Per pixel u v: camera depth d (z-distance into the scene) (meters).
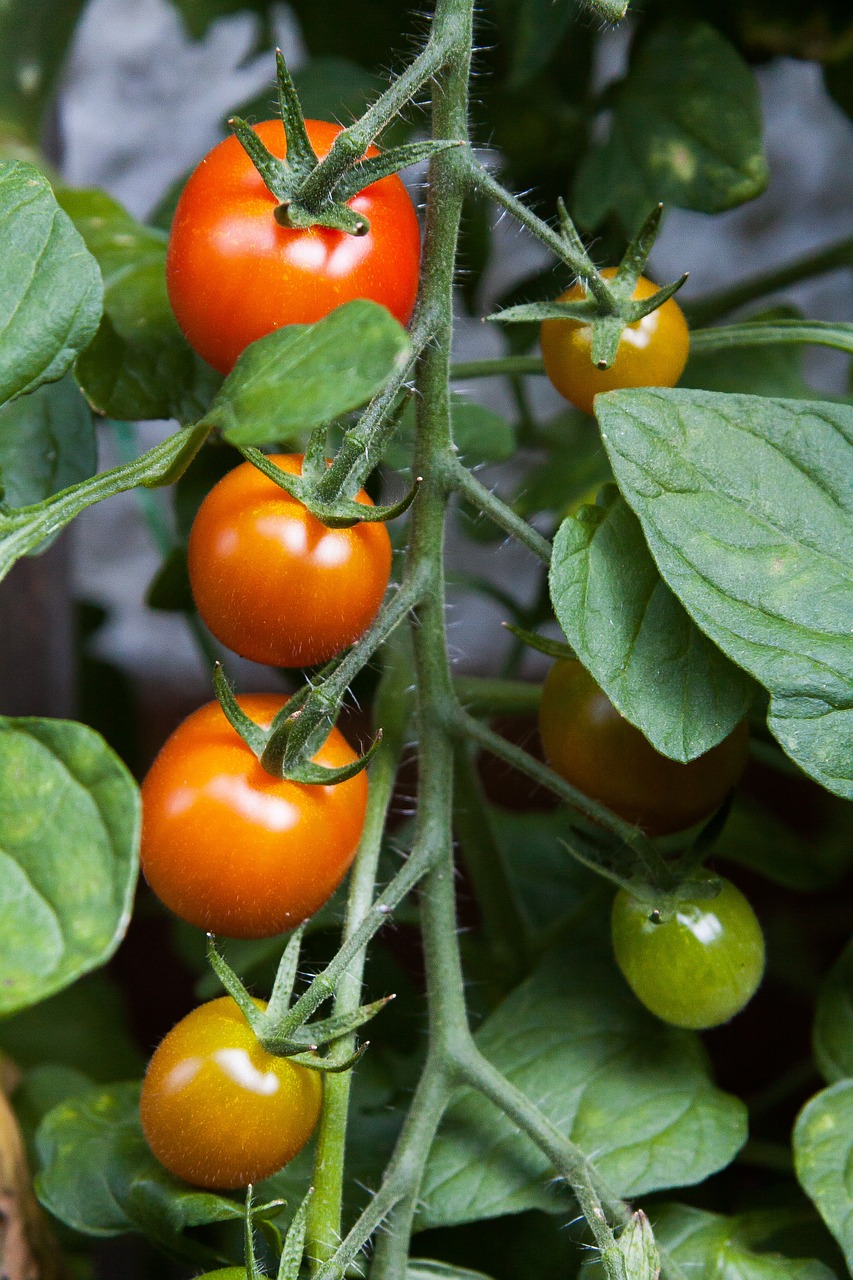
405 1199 0.43
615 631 0.42
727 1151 0.45
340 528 0.42
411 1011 0.54
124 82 0.93
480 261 0.61
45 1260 0.51
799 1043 0.74
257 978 0.53
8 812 0.39
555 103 0.61
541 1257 0.53
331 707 0.41
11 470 0.47
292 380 0.39
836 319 0.92
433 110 0.43
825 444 0.43
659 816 0.46
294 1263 0.41
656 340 0.44
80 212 0.50
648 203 0.54
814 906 0.74
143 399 0.47
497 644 1.03
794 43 0.58
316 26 0.63
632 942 0.45
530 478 0.59
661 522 0.42
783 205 0.90
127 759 0.78
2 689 0.61
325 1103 0.43
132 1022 0.82
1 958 0.38
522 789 0.86
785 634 0.42
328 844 0.42
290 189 0.41
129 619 1.05
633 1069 0.47
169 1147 0.42
